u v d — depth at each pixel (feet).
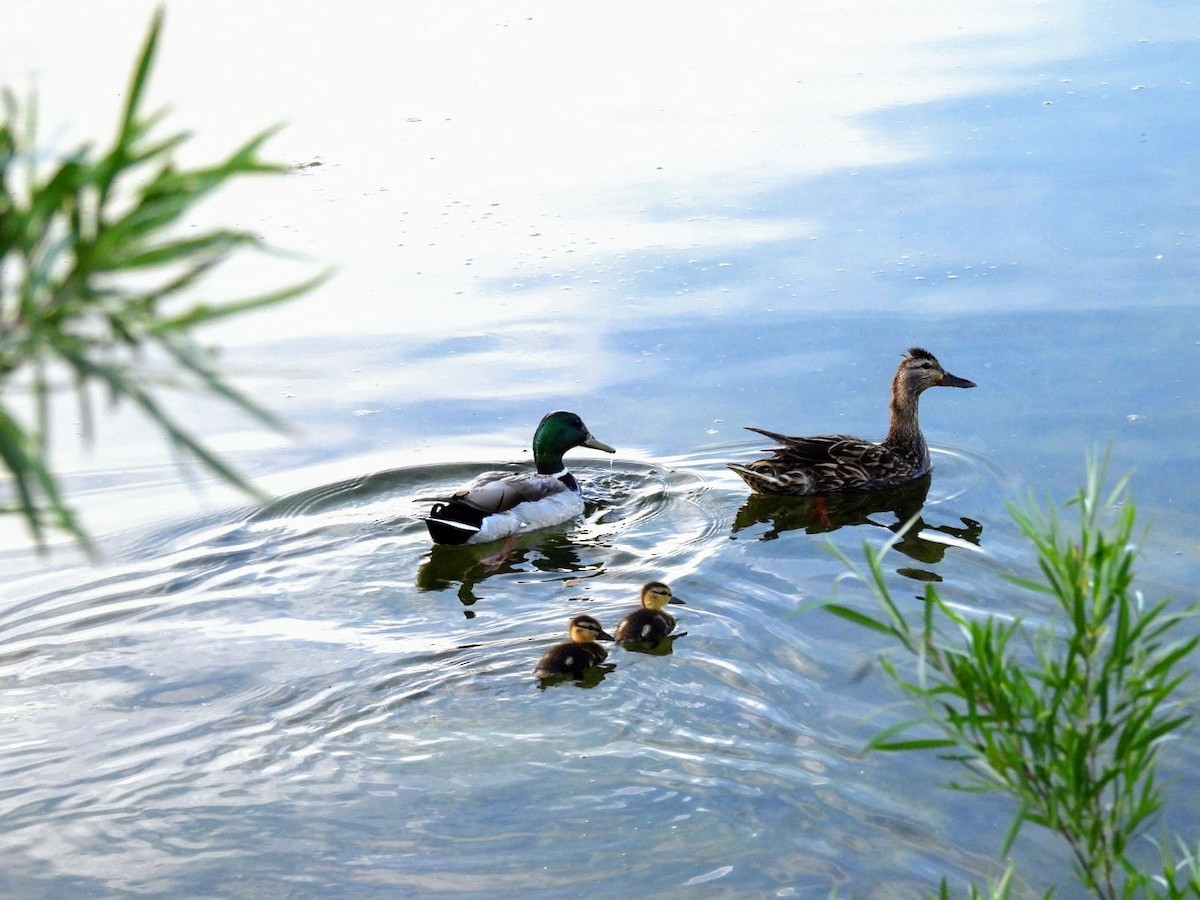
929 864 26.09
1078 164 67.10
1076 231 60.23
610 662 34.63
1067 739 16.67
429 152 74.43
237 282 60.70
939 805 27.86
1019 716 16.88
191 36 95.25
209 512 45.03
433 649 36.01
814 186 67.26
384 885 26.27
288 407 51.60
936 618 35.68
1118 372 48.91
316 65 89.30
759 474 45.57
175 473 47.93
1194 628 33.58
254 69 88.33
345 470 47.65
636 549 42.78
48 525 9.59
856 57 86.58
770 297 57.11
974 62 83.71
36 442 8.33
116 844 27.96
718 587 38.96
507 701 33.12
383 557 42.27
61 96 80.28
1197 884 18.92
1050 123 72.43
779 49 89.71
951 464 45.96
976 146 70.28
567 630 37.09
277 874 26.81
